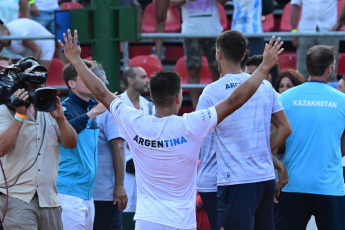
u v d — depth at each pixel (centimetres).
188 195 1255
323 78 1667
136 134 1252
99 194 1864
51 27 3064
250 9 2406
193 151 1239
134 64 2673
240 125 1450
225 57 1472
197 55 2462
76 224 1664
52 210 1486
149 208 1241
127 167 2167
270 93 1488
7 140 1380
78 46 1325
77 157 1678
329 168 1631
